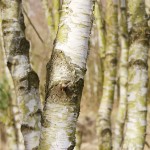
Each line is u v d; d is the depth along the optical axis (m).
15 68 2.41
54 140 1.77
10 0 2.39
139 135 2.91
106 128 4.18
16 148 4.62
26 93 2.42
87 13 1.76
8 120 4.65
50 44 3.57
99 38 4.16
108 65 4.10
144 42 2.85
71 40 1.76
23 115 2.42
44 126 1.78
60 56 1.75
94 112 11.48
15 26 2.40
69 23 1.77
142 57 2.87
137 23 2.85
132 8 2.86
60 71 1.75
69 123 1.76
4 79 4.63
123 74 4.34
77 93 1.76
